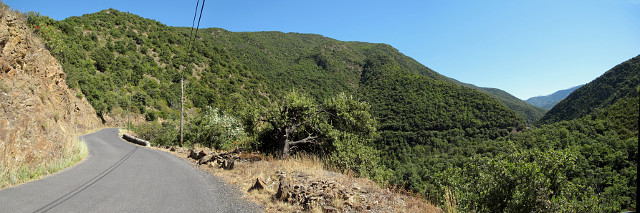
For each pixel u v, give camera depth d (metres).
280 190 5.70
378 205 5.25
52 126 10.88
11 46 10.22
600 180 23.50
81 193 5.67
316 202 5.04
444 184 7.03
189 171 9.12
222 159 10.48
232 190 6.52
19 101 9.01
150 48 102.25
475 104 103.81
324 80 162.50
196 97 83.06
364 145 13.63
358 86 169.88
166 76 88.12
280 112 11.98
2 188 5.76
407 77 141.38
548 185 5.34
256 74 133.12
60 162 9.02
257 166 9.07
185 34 139.38
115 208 4.73
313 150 13.23
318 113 13.20
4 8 10.59
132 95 66.94
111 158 12.33
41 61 13.17
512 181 5.39
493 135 84.56
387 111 110.81
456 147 76.19
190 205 5.17
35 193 5.50
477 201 5.97
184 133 26.53
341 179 7.14
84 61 63.66
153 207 4.91
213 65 111.69
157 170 9.17
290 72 172.00
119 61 77.94
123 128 51.91
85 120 40.03
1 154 7.01
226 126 22.31
